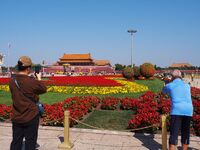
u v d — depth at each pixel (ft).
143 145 25.96
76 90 74.49
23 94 18.51
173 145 21.44
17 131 18.85
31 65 19.47
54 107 40.55
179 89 21.66
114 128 33.91
